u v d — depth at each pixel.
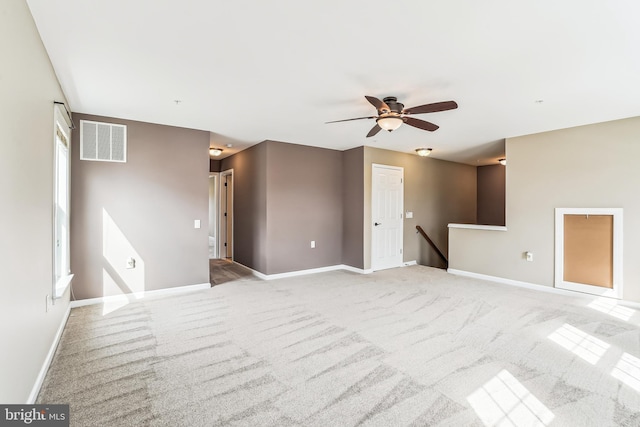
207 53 2.34
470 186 7.72
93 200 3.79
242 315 3.44
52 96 2.52
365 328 3.08
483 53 2.31
